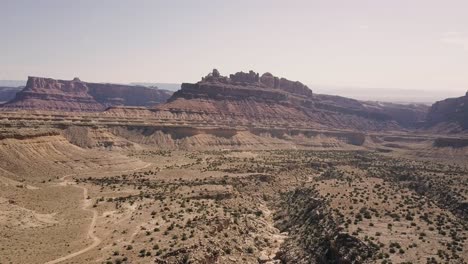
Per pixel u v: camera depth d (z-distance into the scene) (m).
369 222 115.44
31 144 197.00
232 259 104.81
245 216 137.25
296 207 150.12
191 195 158.00
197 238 108.31
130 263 92.50
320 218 125.38
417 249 96.31
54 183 171.75
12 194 141.50
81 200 149.62
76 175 192.00
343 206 130.25
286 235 130.88
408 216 120.62
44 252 97.50
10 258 91.69
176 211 133.50
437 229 110.62
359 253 96.31
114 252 98.50
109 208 138.62
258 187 188.62
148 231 113.62
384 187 161.62
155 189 169.00
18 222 115.44
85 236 110.19
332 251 102.50
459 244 99.44
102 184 177.00
